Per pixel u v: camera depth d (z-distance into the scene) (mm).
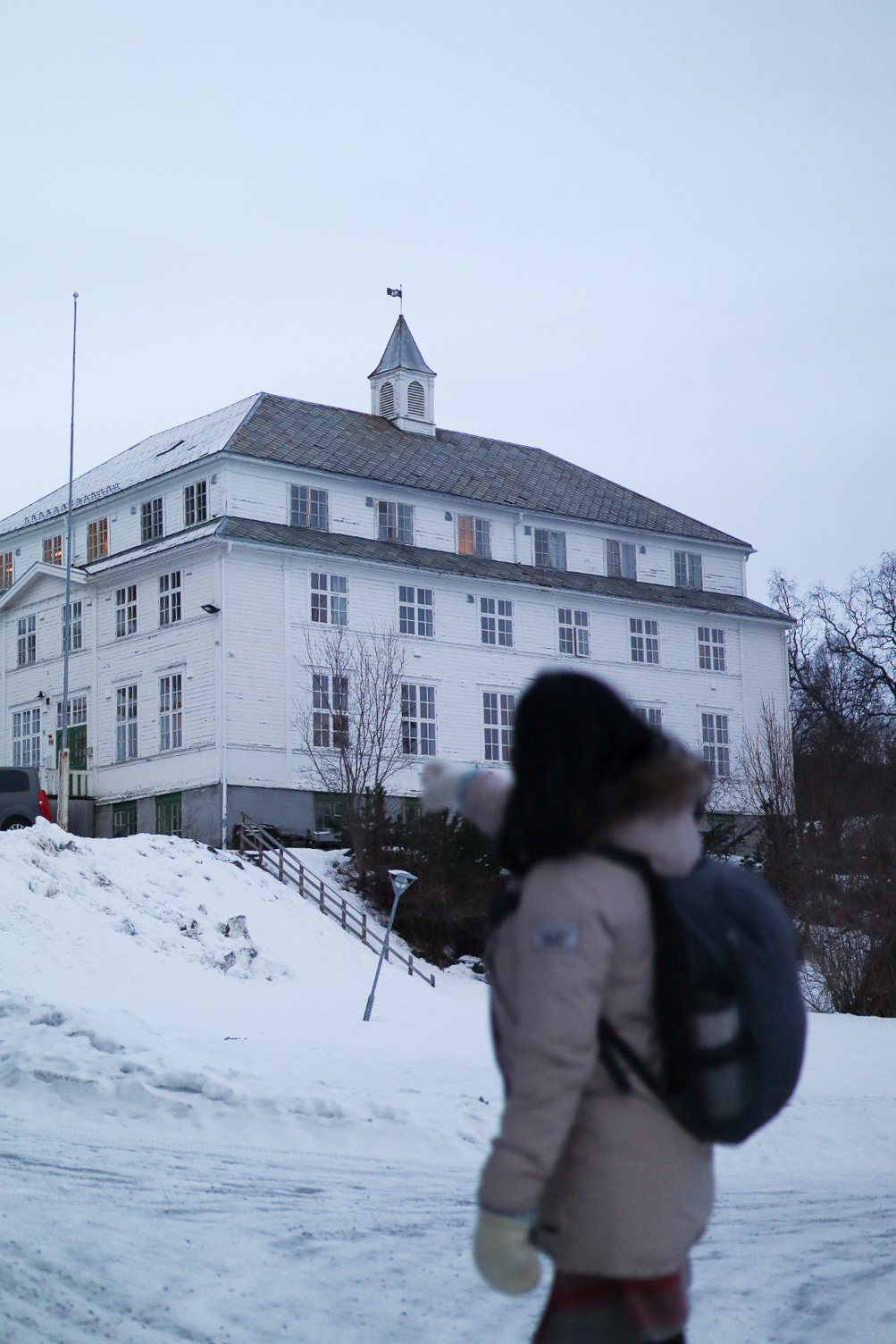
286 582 43469
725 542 55531
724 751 52438
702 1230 3029
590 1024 2838
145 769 44375
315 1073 15297
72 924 29719
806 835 37531
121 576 46281
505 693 47625
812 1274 7316
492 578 47312
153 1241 7340
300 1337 5809
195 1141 11727
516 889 3055
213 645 42406
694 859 3002
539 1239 3055
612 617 50625
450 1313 6285
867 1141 14094
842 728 64438
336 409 51844
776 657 54844
